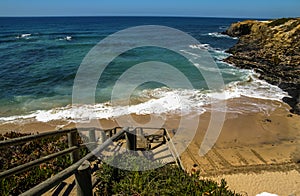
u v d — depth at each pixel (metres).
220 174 8.23
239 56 28.02
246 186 7.65
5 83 19.56
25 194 2.11
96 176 4.12
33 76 21.58
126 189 3.57
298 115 13.70
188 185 3.65
